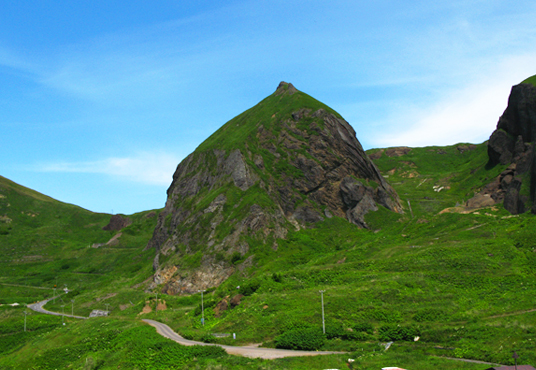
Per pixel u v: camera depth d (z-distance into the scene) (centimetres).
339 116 17675
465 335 6200
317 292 8475
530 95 14288
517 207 11988
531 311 6562
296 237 13862
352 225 14838
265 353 6388
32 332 11606
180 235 14938
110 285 15962
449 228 11525
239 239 13162
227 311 8869
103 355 7931
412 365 5444
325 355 6019
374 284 8525
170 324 9419
